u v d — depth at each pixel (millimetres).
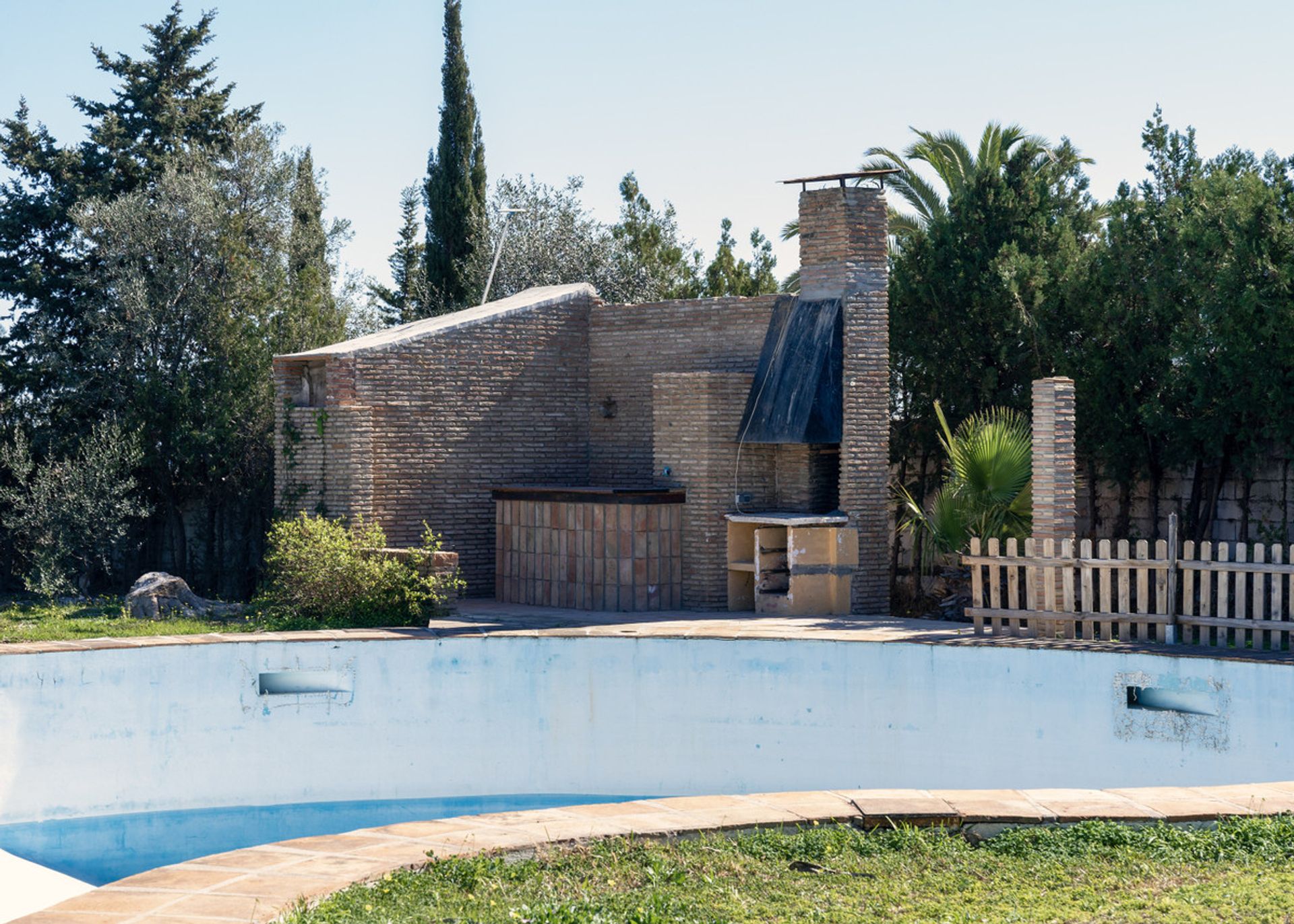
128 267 28578
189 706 16047
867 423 20000
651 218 43594
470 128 39281
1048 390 16703
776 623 17984
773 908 7371
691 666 16328
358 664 16406
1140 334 21703
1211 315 19859
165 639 16391
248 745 16172
